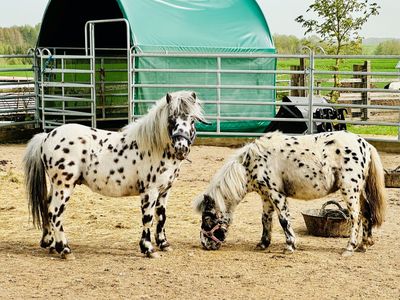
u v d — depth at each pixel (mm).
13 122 16312
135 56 14680
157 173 6340
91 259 6383
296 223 7969
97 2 17109
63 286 5465
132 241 7160
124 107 18062
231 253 6613
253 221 8094
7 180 10875
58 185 6363
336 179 6523
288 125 15531
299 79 18406
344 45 20578
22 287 5434
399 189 10086
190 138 6070
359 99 20484
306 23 20688
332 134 6621
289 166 6547
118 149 6410
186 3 17000
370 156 6613
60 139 6387
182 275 5801
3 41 69812
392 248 6789
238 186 6617
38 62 16469
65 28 17422
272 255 6516
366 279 5688
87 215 8484
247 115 15992
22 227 7902
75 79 17578
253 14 17469
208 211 6641
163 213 6660
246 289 5391
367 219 6633
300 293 5289
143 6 15844
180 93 6113
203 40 15969
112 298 5148
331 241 7102
